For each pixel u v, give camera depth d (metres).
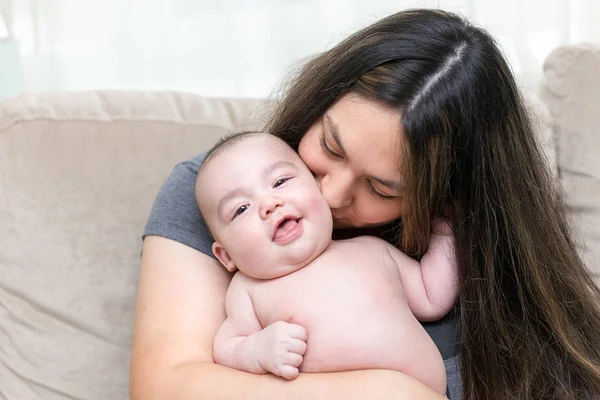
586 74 1.42
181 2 1.66
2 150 1.25
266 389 0.85
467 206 0.99
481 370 0.99
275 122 1.08
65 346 1.23
